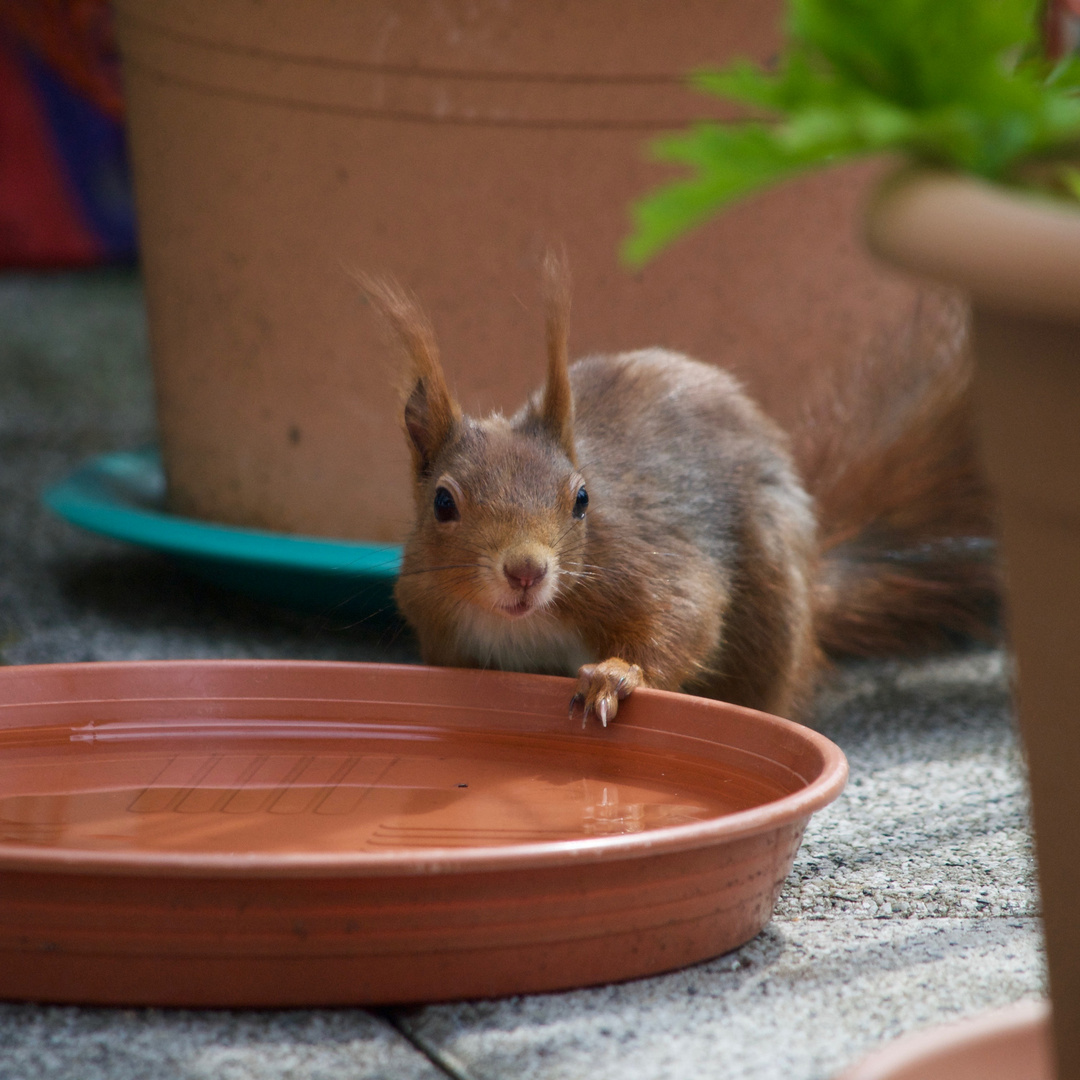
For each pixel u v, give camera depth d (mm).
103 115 4527
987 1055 2137
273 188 2445
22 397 3215
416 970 2197
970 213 1534
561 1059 2182
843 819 2299
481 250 2432
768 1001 2201
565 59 2414
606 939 2205
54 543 2564
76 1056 2184
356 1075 2180
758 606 2354
